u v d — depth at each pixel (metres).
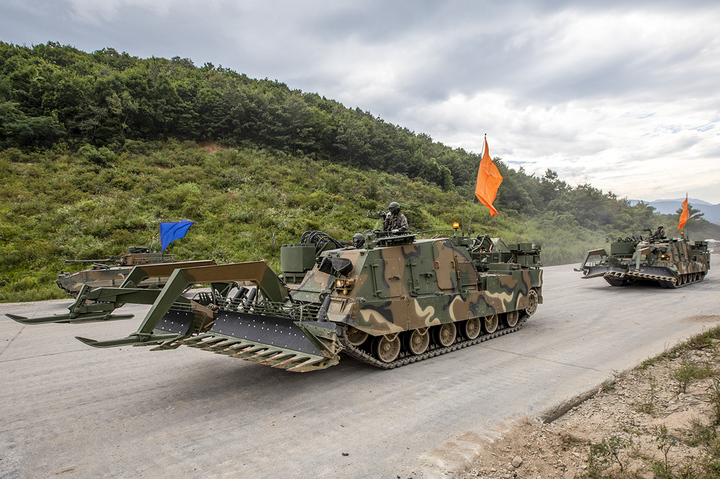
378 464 4.31
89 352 8.94
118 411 5.80
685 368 6.59
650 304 13.61
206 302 7.76
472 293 9.27
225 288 7.98
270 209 30.84
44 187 28.14
